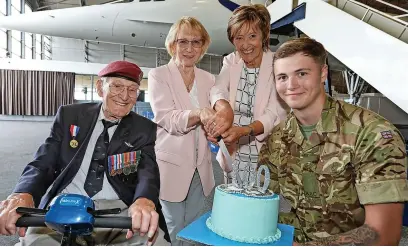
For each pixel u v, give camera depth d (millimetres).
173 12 7547
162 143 1711
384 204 902
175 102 1687
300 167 1136
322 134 1064
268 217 878
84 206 779
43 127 11812
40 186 1202
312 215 1122
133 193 1343
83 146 1299
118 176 1322
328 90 3547
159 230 1312
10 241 2363
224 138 1432
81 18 8172
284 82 1010
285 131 1223
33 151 6457
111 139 1337
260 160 1326
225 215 887
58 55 16156
